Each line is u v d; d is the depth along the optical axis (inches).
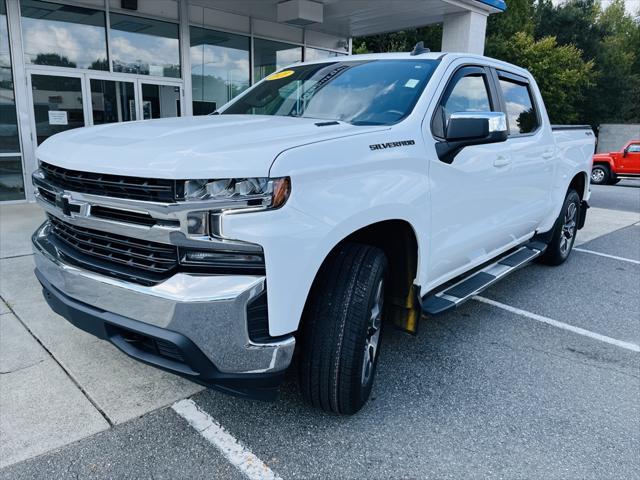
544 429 111.4
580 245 304.8
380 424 110.9
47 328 150.9
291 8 440.1
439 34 1109.1
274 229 84.8
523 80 189.0
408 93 128.0
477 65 154.9
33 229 276.2
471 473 96.7
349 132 104.1
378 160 104.3
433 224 123.3
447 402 120.9
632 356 149.6
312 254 90.2
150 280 88.7
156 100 428.8
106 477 92.4
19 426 105.5
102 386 121.5
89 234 99.7
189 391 120.8
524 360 144.7
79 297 99.4
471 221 143.3
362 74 140.9
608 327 171.8
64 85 377.1
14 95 356.2
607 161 738.2
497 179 153.5
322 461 98.5
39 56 362.0
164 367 91.7
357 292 101.3
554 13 1496.1
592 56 1482.5
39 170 118.7
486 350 150.5
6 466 94.0
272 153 86.4
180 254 86.5
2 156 358.0
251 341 87.7
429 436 107.4
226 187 82.8
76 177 95.4
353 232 102.2
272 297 86.8
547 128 200.7
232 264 85.3
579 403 122.6
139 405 114.4
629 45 1934.1
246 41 488.7
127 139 98.1
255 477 93.7
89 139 103.6
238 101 156.2
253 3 440.8
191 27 442.9
